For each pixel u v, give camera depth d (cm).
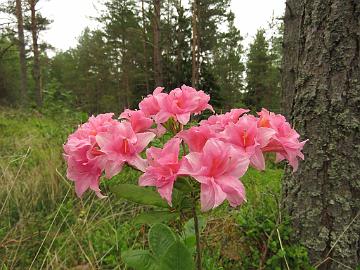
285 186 48
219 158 23
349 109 42
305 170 44
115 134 25
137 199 28
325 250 43
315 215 44
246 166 23
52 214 57
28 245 50
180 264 26
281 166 89
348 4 41
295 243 45
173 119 28
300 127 45
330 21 42
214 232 50
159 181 23
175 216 28
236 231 48
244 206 55
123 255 30
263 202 54
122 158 25
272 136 26
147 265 30
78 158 26
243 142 25
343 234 42
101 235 52
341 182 42
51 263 43
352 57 41
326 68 42
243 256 45
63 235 51
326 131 43
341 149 42
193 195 27
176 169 23
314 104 43
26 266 47
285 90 102
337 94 42
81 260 48
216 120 29
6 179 66
